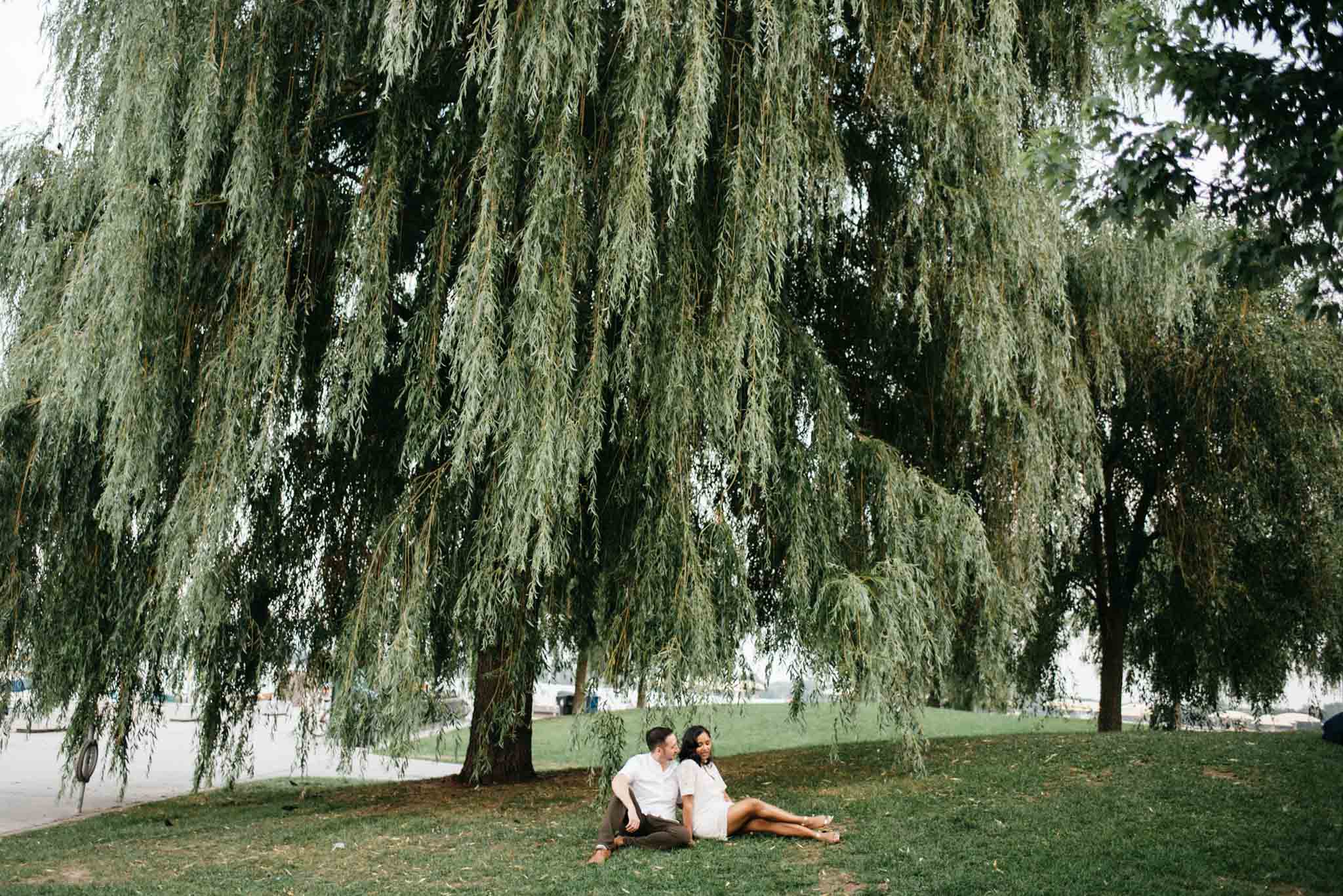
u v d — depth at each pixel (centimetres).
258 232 1030
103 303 1012
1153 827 820
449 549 1077
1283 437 1556
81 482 1155
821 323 1287
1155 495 1755
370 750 1119
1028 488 1139
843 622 1018
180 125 1028
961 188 1095
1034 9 1219
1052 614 2002
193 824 1245
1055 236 1117
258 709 1319
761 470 1025
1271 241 681
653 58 974
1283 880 677
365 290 1020
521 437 953
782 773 1287
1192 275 1315
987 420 1180
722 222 1026
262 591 1233
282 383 1073
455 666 1166
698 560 1016
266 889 834
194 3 1031
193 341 1090
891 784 1091
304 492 1256
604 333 1045
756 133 1016
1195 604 1781
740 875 760
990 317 1081
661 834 858
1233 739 1191
